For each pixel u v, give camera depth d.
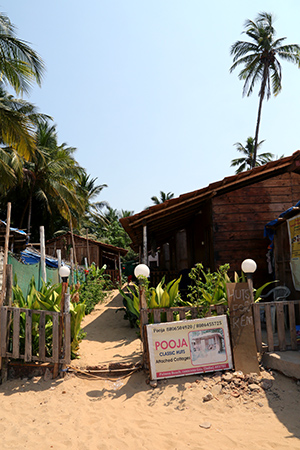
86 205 34.16
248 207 9.26
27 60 11.70
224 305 5.43
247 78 27.92
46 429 3.88
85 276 14.23
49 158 24.38
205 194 8.62
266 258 9.06
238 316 5.28
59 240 23.84
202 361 5.01
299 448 3.24
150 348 4.97
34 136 13.52
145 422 3.93
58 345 5.27
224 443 3.42
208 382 4.72
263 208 9.27
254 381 4.66
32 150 13.38
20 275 7.16
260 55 26.77
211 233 9.38
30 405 4.48
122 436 3.68
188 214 11.18
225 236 9.11
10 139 12.91
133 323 9.04
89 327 9.49
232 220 9.18
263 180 9.38
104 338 8.03
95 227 38.50
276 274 8.19
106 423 3.96
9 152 18.89
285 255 7.72
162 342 5.01
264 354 5.23
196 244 12.05
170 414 4.09
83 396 4.69
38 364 5.29
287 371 4.70
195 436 3.58
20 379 5.25
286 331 6.75
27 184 24.44
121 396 4.64
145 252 8.32
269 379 4.69
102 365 5.40
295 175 9.40
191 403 4.29
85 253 23.44
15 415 4.24
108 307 13.09
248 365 4.97
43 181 25.02
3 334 5.30
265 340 6.14
